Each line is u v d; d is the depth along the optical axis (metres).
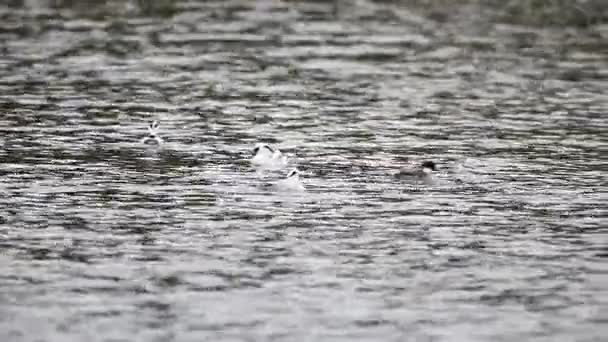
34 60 107.88
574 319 53.03
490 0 138.62
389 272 58.53
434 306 54.41
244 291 55.84
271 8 132.25
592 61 112.19
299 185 72.44
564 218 67.12
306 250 61.44
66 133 84.62
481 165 78.12
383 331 51.62
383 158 79.56
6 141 82.00
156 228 64.50
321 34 120.75
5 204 68.12
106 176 74.19
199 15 128.12
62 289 55.66
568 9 134.38
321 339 50.69
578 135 86.25
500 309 54.12
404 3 137.00
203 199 69.88
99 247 61.34
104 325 51.75
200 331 51.28
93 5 132.88
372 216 67.19
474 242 63.00
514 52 115.19
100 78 101.88
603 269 59.09
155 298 54.81
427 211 68.25
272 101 95.44
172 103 94.19
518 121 90.31
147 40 116.50
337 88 100.12
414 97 97.50
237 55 111.19
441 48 116.06
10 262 58.94
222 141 83.38
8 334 50.62
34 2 134.25
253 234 63.78
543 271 58.81
